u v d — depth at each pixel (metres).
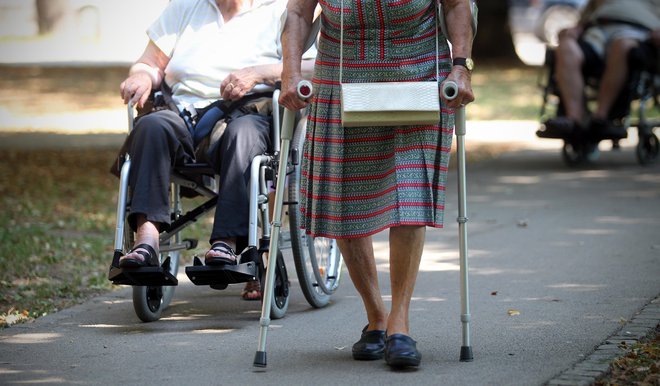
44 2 91.69
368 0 11.35
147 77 14.79
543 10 85.56
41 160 35.72
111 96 58.72
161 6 90.75
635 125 29.28
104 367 11.96
